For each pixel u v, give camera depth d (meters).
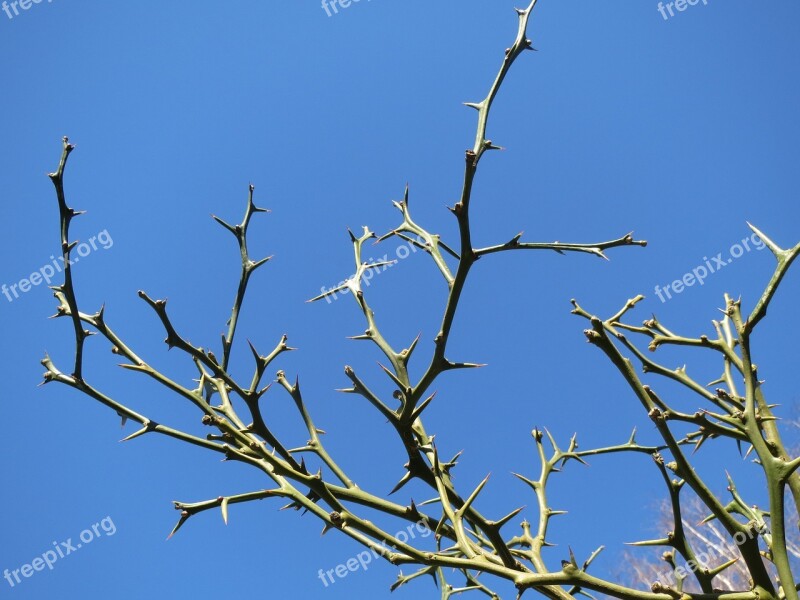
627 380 2.22
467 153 2.38
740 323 2.37
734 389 2.73
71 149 2.53
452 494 2.73
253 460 2.48
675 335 2.51
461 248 2.51
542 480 3.01
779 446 2.63
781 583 2.08
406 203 3.29
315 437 2.87
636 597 2.07
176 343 2.56
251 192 3.15
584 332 2.22
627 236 2.60
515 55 2.52
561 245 2.59
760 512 2.69
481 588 2.96
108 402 2.58
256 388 2.63
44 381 2.58
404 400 2.83
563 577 2.08
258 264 3.04
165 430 2.58
